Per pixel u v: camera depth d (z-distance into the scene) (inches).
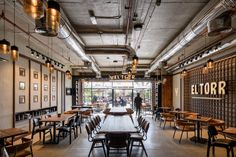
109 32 286.5
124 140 201.5
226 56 331.6
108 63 600.7
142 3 198.1
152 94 705.0
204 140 289.1
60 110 542.9
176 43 264.1
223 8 147.3
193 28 201.3
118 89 761.6
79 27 274.1
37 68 387.9
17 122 309.4
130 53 361.4
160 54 413.1
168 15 229.5
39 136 303.4
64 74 583.2
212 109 384.2
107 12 223.3
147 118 549.6
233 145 199.3
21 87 323.9
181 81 562.6
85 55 357.1
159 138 305.1
